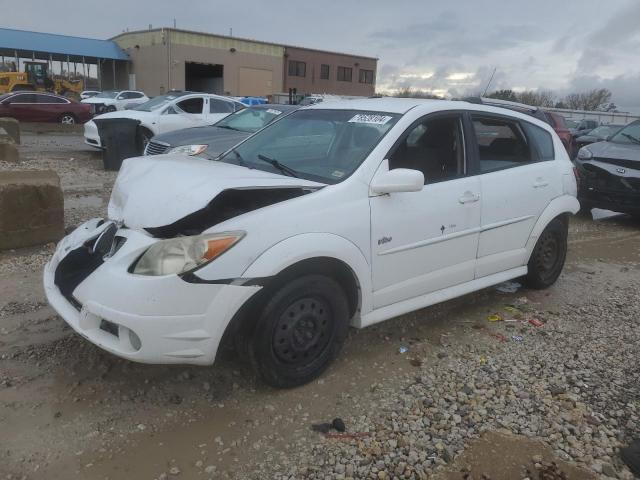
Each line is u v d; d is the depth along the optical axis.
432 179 4.00
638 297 5.32
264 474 2.68
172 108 12.97
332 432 3.01
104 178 10.77
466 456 2.83
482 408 3.27
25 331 3.97
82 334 3.01
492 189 4.35
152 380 3.42
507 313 4.76
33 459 2.71
